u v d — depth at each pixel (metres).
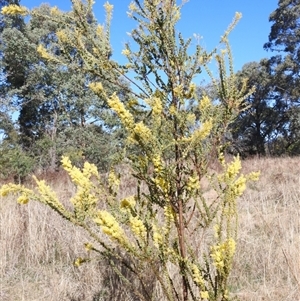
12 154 13.33
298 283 3.22
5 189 1.54
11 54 21.08
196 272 1.67
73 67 1.93
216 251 1.62
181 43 1.85
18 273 4.22
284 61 27.94
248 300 3.30
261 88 29.66
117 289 3.50
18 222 5.00
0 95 23.20
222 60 1.87
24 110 25.39
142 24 1.86
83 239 4.50
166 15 1.82
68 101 18.39
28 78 21.83
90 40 1.88
